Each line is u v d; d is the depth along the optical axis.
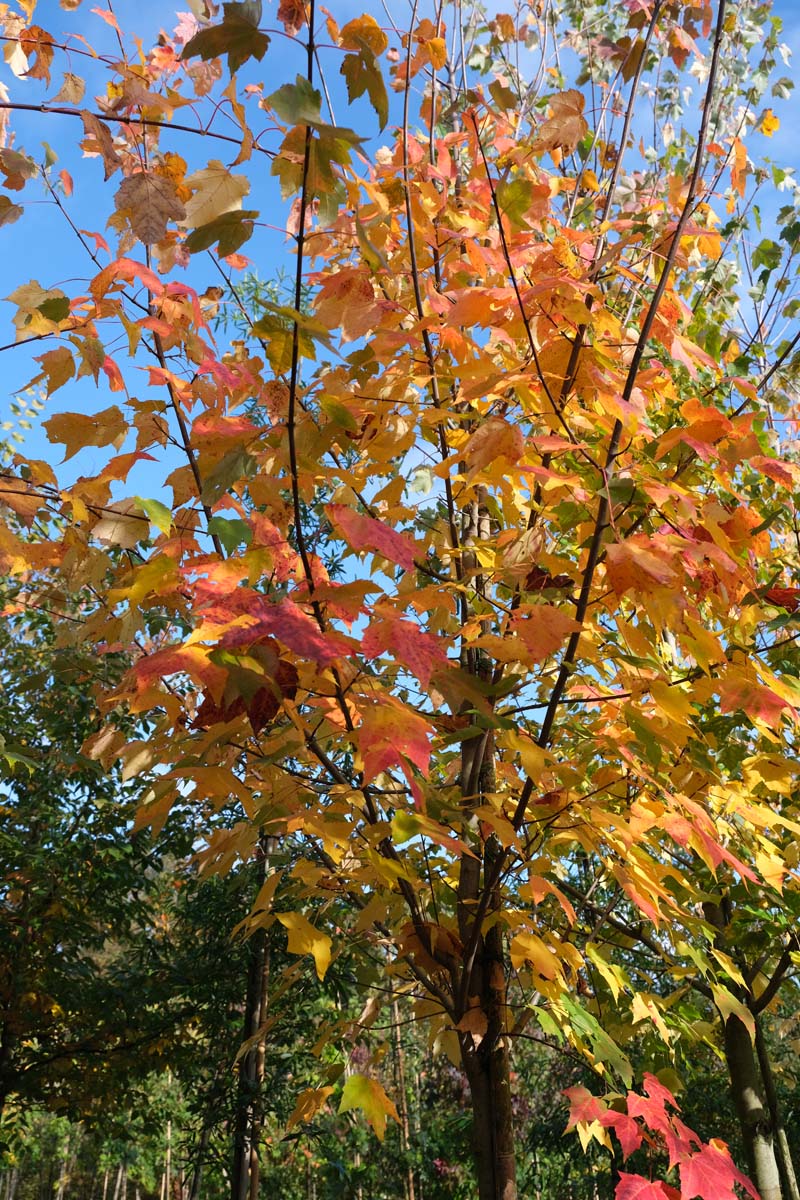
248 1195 3.68
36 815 3.89
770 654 1.69
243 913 3.78
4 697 3.85
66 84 1.27
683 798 1.20
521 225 1.13
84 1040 4.16
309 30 0.77
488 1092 1.36
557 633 0.97
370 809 1.17
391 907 1.56
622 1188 0.94
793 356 2.04
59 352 1.14
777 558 1.78
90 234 1.26
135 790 3.84
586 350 1.16
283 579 0.94
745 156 1.63
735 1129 3.84
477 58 2.05
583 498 1.16
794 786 1.69
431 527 1.56
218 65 1.45
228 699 0.83
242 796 1.03
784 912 1.85
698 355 1.25
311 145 0.77
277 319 0.83
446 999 1.37
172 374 1.17
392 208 1.43
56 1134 9.96
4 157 1.13
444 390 1.41
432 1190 6.18
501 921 1.38
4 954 3.99
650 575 0.96
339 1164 5.40
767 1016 2.67
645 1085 1.10
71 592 1.21
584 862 2.00
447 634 1.50
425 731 0.81
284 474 1.18
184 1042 4.52
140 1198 13.29
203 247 0.86
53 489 1.17
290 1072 4.07
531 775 1.03
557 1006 1.23
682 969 1.54
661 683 1.10
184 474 1.16
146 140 1.30
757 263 2.16
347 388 1.23
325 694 0.99
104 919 4.47
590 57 1.80
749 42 2.18
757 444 1.14
